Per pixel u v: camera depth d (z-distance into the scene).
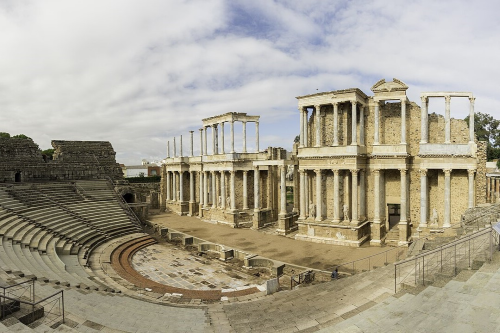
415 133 36.16
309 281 25.41
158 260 32.09
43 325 13.20
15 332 11.71
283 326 15.00
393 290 17.08
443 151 33.50
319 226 36.72
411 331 10.90
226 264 30.72
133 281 25.53
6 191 38.62
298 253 32.72
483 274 14.08
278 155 48.59
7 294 15.05
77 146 69.56
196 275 27.78
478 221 25.55
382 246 34.09
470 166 32.66
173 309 18.39
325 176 39.25
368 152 37.81
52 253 26.81
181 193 60.66
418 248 25.75
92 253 32.25
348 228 34.84
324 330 13.00
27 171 52.34
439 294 13.43
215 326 15.64
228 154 49.75
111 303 17.86
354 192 35.00
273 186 49.59
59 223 35.00
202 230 45.75
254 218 45.84
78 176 58.97
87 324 14.30
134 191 61.19
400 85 34.09
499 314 10.45
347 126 37.94
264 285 25.09
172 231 43.19
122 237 38.97
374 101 35.66
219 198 53.22
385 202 37.75
